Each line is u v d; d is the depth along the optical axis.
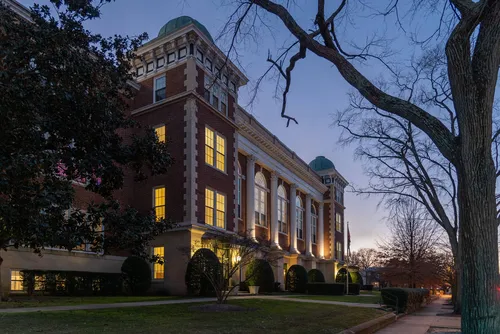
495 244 7.24
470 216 7.32
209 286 21.70
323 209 53.91
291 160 41.84
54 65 10.36
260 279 29.53
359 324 15.16
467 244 7.32
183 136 24.95
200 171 25.11
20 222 8.31
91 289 21.22
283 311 16.67
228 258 19.16
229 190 28.12
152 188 25.52
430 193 24.73
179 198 24.34
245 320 13.11
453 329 17.22
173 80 26.20
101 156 11.06
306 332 11.76
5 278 18.67
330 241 53.09
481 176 7.32
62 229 9.91
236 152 29.62
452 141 7.84
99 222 11.05
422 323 19.75
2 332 8.98
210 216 25.94
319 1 9.49
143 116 26.73
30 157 8.24
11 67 9.48
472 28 7.64
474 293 7.14
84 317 11.73
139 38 13.02
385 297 25.48
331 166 56.75
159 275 24.73
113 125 12.30
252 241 19.81
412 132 23.81
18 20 11.05
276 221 38.56
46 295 19.47
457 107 7.72
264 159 37.28
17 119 8.83
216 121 27.48
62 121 10.22
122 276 22.67
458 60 7.64
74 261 22.05
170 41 26.23
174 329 10.45
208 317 13.25
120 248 11.79
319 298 28.30
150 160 13.66
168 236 24.20
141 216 12.13
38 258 20.25
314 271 41.78
